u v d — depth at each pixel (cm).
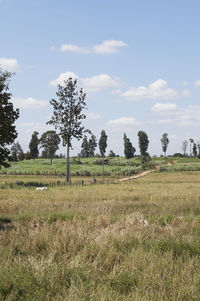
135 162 14175
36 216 1416
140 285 530
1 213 1680
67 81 7006
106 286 529
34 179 7769
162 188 3838
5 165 5122
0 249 785
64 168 11806
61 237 827
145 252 721
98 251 726
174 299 483
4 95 4834
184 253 719
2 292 521
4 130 4856
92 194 2712
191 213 1644
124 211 1730
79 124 7038
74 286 509
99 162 14738
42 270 585
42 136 14112
